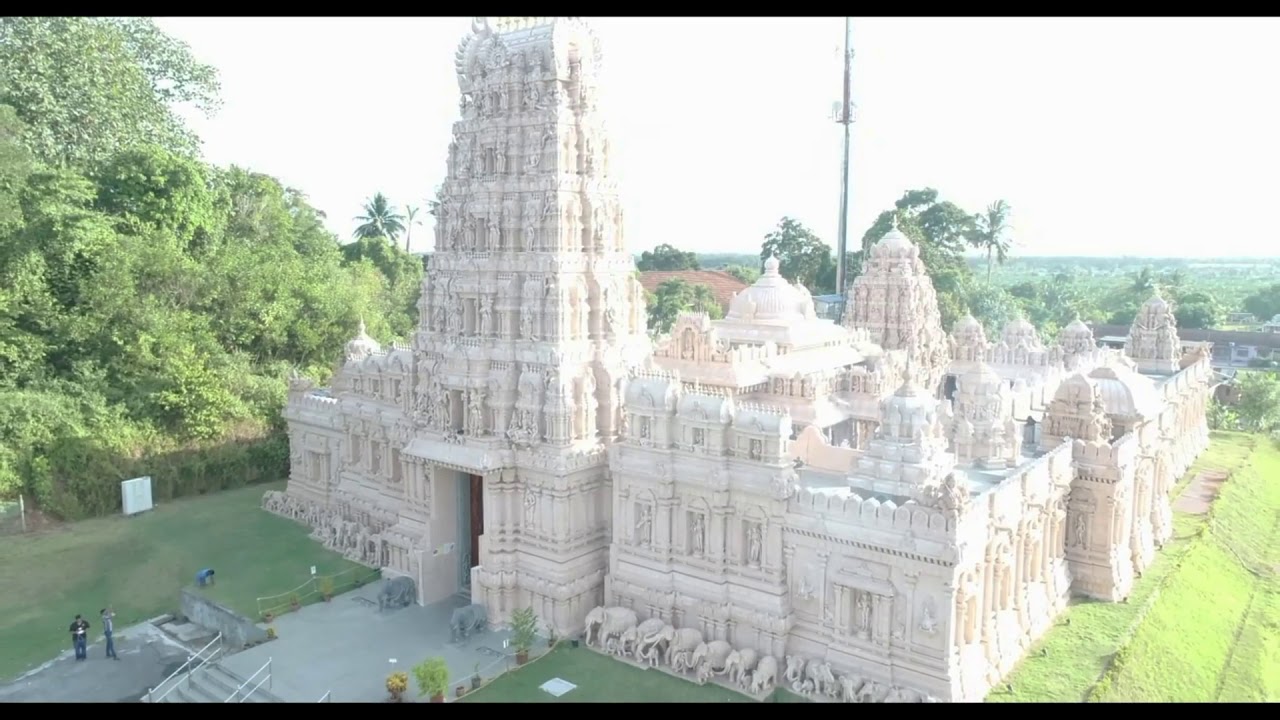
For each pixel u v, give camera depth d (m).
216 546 55.72
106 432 66.12
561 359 42.56
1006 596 38.88
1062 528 45.12
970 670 35.12
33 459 61.84
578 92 43.66
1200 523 57.69
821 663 36.78
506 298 43.88
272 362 86.62
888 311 72.56
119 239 80.00
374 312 97.12
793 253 142.50
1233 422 91.75
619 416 44.97
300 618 44.44
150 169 87.31
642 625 39.94
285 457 72.81
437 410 45.97
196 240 93.12
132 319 74.94
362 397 57.19
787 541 37.84
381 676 38.47
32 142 81.06
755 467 38.09
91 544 56.59
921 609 34.53
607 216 45.19
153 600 48.38
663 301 129.12
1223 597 49.53
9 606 47.50
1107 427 47.28
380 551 51.09
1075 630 41.75
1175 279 181.00
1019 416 55.69
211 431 70.31
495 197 44.22
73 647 42.78
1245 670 41.94
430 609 45.59
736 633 39.12
